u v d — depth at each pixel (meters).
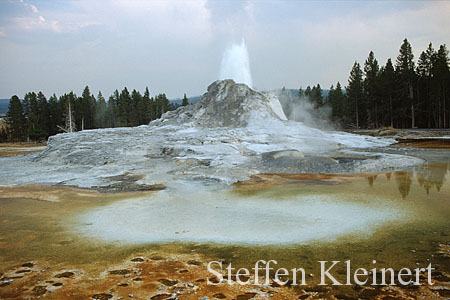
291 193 14.35
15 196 14.72
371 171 19.70
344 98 71.00
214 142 27.47
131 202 13.31
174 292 6.17
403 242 8.40
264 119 37.19
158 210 11.98
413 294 5.99
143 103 78.69
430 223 9.84
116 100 89.94
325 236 8.94
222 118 38.41
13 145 61.72
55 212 11.99
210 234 9.29
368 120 66.44
